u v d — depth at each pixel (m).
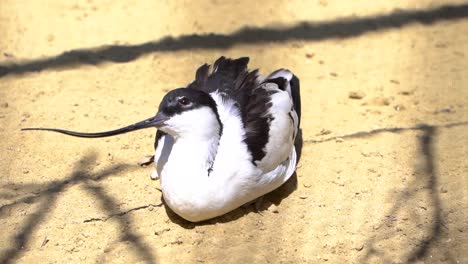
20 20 13.85
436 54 13.40
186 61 12.99
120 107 11.83
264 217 9.84
